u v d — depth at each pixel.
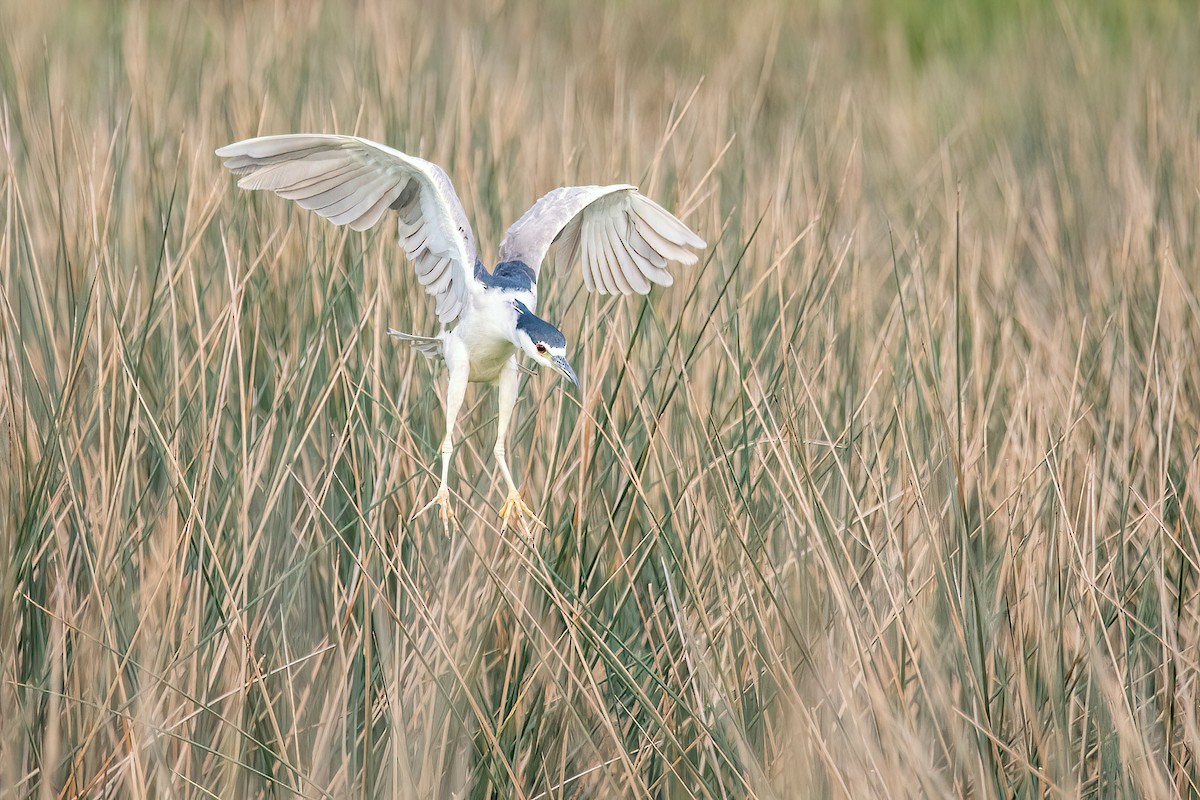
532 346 27.77
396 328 28.50
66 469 27.92
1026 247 30.58
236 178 28.97
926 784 27.58
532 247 27.98
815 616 27.88
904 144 37.91
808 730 27.62
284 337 28.53
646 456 28.05
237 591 27.91
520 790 27.67
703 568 28.08
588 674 27.73
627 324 28.59
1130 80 40.50
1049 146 36.56
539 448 28.34
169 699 27.81
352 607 27.89
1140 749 27.64
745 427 28.14
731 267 28.86
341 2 41.34
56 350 28.17
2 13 38.88
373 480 28.16
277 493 27.95
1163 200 29.81
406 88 29.64
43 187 28.86
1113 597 28.02
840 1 51.75
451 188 27.84
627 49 45.53
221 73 30.39
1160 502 28.02
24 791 27.72
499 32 44.03
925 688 27.72
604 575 28.17
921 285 28.66
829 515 27.88
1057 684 27.77
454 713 27.77
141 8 38.06
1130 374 28.69
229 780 27.72
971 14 50.38
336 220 27.86
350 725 27.88
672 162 29.38
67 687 27.81
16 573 27.83
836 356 28.59
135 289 28.50
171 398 28.20
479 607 27.98
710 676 27.83
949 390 28.33
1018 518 28.08
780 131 34.41
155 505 28.16
